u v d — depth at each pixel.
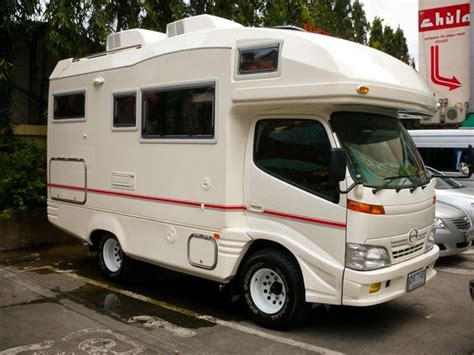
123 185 6.55
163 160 6.00
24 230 9.02
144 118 6.25
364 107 5.08
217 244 5.44
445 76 16.53
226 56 5.36
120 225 6.63
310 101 4.75
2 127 9.21
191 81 5.69
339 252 4.71
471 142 12.16
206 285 6.90
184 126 5.77
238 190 5.43
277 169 5.19
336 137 4.81
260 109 5.32
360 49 5.13
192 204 5.68
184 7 10.43
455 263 8.27
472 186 11.94
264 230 5.22
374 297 4.71
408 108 5.19
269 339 4.98
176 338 5.00
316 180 4.91
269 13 11.73
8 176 8.85
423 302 6.21
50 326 5.29
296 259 4.98
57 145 7.74
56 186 7.79
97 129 6.96
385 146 5.25
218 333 5.13
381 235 4.72
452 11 16.27
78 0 9.26
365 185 4.66
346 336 5.09
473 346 4.90
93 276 7.31
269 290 5.30
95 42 9.63
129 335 5.06
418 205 5.19
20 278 7.17
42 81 11.32
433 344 4.93
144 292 6.56
